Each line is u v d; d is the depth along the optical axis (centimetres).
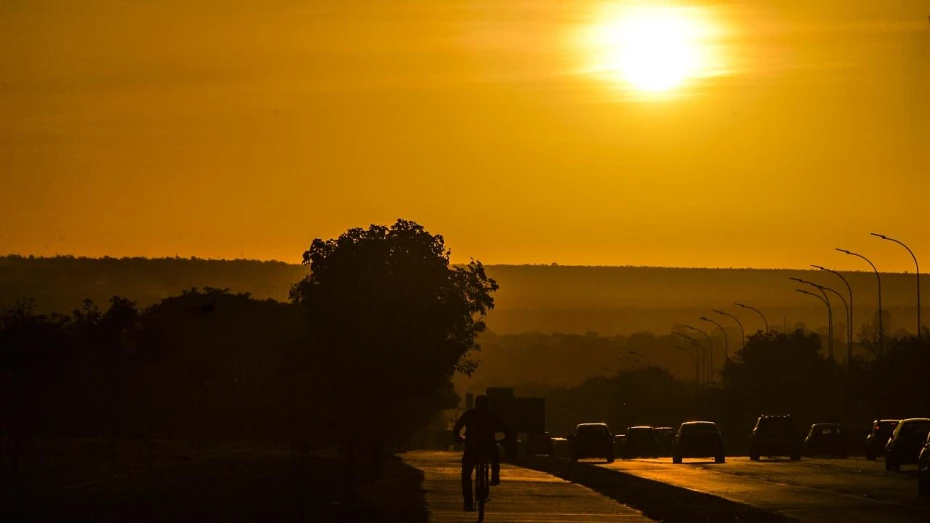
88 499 11125
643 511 10106
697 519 9381
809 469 18575
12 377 16188
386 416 18412
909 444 17512
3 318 16738
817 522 9419
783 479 15612
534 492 12350
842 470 18175
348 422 18075
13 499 11162
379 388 18112
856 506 11006
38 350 16438
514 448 14125
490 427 9350
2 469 16788
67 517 9181
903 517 9894
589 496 11775
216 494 11719
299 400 13900
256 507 10056
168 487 12912
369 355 18050
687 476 16525
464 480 9369
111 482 13912
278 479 14488
